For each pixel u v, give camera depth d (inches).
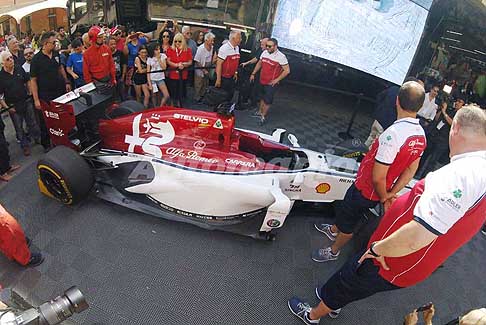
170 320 123.4
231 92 265.7
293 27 277.7
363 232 151.4
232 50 248.1
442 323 137.6
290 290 140.1
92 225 155.9
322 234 168.4
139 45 270.7
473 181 69.5
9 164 183.3
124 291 131.0
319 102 312.2
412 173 124.9
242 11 307.3
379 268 96.8
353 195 135.3
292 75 321.7
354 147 184.9
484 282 159.2
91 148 169.5
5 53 179.8
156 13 336.5
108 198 166.9
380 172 117.1
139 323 121.1
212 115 159.3
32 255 135.0
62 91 206.1
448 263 166.1
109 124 169.8
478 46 254.1
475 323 65.1
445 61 264.4
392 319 135.0
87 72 220.1
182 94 289.3
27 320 79.5
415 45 254.2
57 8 561.3
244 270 145.6
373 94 305.4
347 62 268.5
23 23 530.9
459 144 74.0
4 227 121.9
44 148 208.2
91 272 136.3
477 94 259.1
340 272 108.8
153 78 253.0
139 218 162.2
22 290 127.3
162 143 161.9
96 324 119.1
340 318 132.4
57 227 153.2
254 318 128.0
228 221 159.5
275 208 141.9
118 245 148.6
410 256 88.8
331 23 265.3
